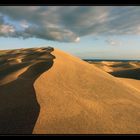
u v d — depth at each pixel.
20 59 21.23
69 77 13.32
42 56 20.02
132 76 43.03
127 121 8.77
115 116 9.11
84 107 9.55
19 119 8.16
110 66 70.62
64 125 7.87
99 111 9.36
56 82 12.20
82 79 13.39
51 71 13.80
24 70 14.88
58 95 10.46
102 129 7.88
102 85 13.04
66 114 8.70
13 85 12.14
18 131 7.37
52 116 8.42
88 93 11.37
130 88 14.62
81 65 17.19
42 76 12.80
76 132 7.50
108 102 10.60
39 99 9.80
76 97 10.56
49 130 7.48
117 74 47.06
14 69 15.74
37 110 8.79
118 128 8.09
